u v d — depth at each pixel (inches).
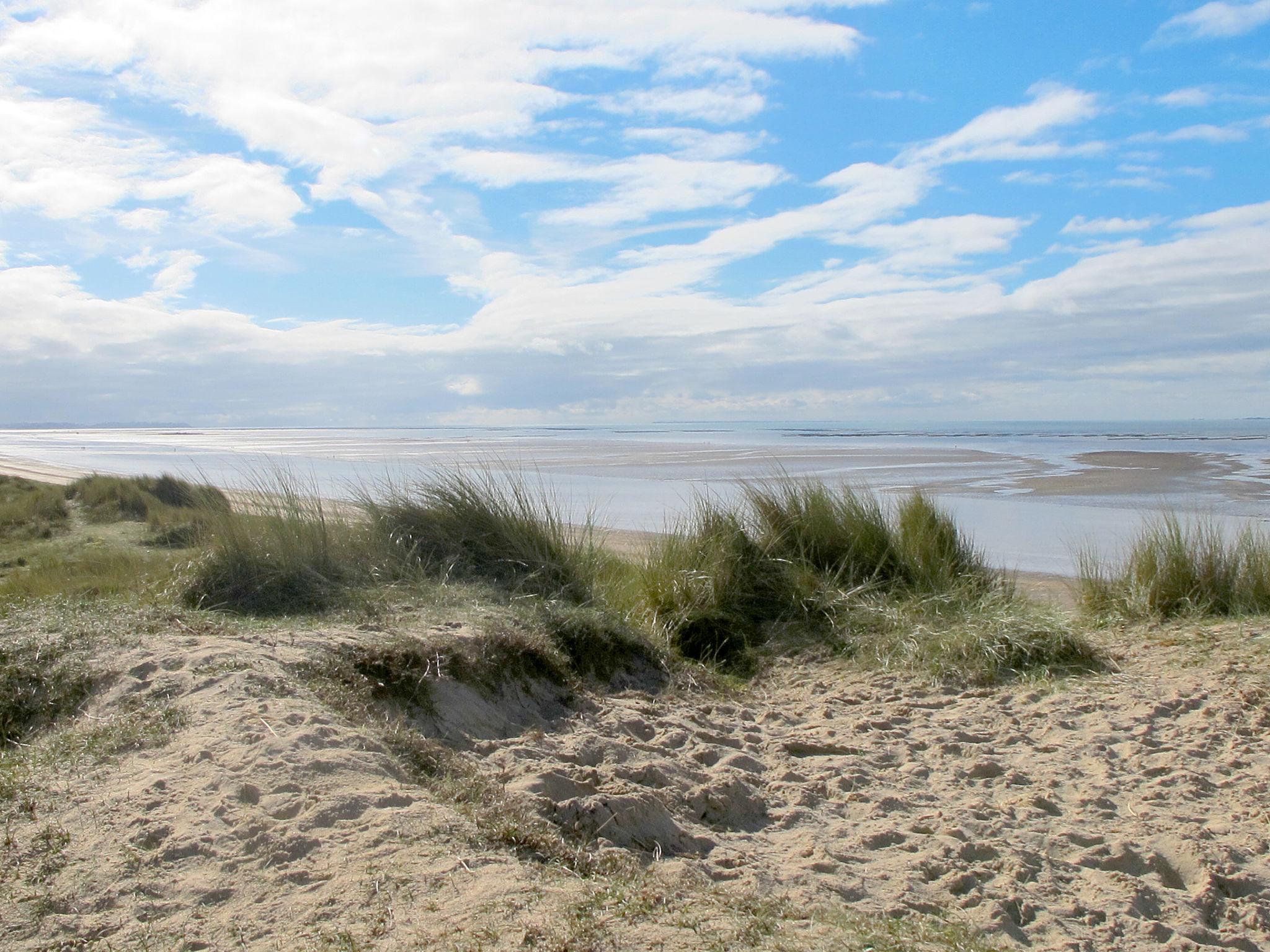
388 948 88.1
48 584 317.1
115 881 99.5
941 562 312.0
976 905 118.5
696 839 135.9
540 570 284.4
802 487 357.1
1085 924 117.4
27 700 165.3
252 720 142.7
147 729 141.9
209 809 114.5
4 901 95.4
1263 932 119.0
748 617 296.7
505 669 207.5
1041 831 146.2
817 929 101.3
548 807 132.0
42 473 1200.2
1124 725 197.5
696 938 93.7
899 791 163.6
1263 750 179.9
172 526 526.3
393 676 187.0
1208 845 138.0
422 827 114.4
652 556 318.3
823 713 219.9
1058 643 251.6
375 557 278.5
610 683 235.6
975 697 230.2
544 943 89.1
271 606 244.8
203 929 92.4
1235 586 301.3
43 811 115.9
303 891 99.1
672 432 5019.7
